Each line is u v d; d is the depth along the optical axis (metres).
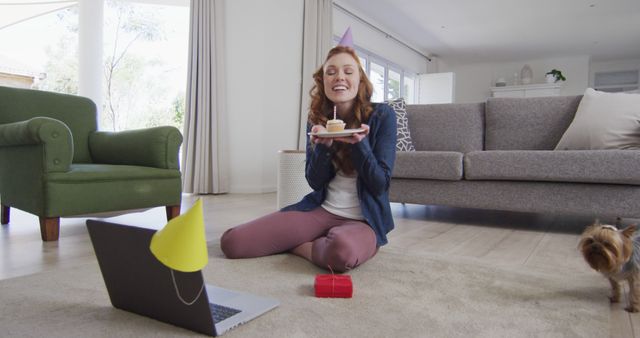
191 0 3.90
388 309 1.04
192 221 0.76
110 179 2.02
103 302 1.08
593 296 1.17
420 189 2.59
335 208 1.56
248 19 4.15
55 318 0.97
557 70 8.48
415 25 6.73
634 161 2.00
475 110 3.05
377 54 6.68
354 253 1.31
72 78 5.18
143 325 0.94
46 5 4.48
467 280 1.29
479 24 6.67
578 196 2.18
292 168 2.37
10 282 1.23
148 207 2.18
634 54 8.46
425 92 8.14
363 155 1.39
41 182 1.83
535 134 2.81
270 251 1.56
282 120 4.41
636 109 2.36
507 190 2.35
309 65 4.57
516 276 1.34
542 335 0.91
